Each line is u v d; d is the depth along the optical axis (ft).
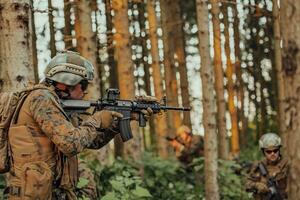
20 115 13.44
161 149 48.44
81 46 30.25
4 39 17.44
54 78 13.85
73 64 13.93
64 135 12.99
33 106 13.25
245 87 70.33
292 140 12.37
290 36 12.21
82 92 14.34
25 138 13.37
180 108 15.01
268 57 63.77
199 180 34.09
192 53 71.05
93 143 14.74
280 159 24.89
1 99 13.80
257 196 25.20
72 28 40.52
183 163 37.04
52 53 33.76
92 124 13.53
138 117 14.74
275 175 24.67
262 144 24.82
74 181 13.84
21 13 17.47
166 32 50.70
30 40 17.78
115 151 47.55
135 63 56.34
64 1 35.81
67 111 14.05
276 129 65.67
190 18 67.51
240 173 33.60
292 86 12.27
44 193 13.21
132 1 39.04
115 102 14.51
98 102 14.35
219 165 34.73
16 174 13.41
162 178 32.86
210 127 29.07
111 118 13.88
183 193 32.42
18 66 17.35
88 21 30.12
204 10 29.25
